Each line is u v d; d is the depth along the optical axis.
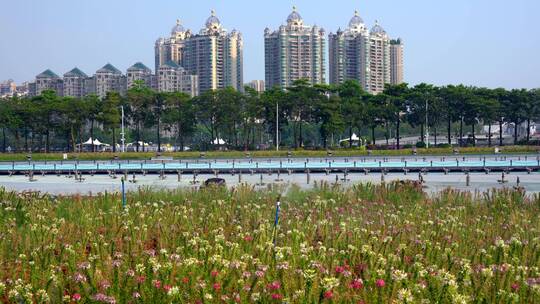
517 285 15.55
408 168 76.06
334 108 120.81
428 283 15.42
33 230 24.20
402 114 130.38
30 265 18.34
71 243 22.70
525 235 24.20
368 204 35.19
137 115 129.75
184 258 19.22
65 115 124.56
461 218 28.88
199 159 100.31
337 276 16.95
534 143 133.25
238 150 125.62
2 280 17.38
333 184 48.28
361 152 106.50
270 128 131.62
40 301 14.90
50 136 168.50
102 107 124.06
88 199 36.94
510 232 24.91
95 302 14.69
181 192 40.81
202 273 16.86
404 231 24.41
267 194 39.91
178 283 16.25
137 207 32.62
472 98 123.75
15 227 26.52
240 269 17.11
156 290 15.04
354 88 131.38
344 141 141.88
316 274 15.74
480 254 19.31
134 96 125.81
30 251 21.36
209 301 14.55
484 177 69.50
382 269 16.88
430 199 38.09
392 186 42.75
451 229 25.02
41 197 41.09
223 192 39.97
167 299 14.76
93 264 18.91
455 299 13.56
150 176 77.06
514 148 107.75
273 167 77.50
